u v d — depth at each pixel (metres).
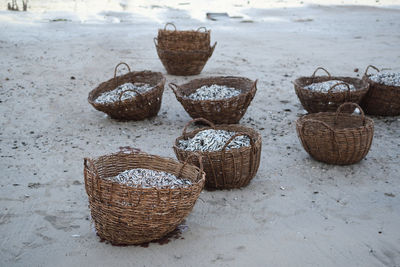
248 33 9.12
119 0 13.82
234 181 4.64
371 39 8.49
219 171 4.60
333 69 7.03
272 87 6.46
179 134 5.43
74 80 6.61
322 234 4.34
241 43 8.34
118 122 5.64
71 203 4.57
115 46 8.02
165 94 6.30
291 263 4.16
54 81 6.56
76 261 4.16
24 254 4.20
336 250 4.23
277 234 4.34
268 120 5.69
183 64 6.78
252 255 4.21
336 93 5.38
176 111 5.90
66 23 9.83
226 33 9.09
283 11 12.30
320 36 8.78
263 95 6.25
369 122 4.95
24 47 7.78
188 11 12.23
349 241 4.29
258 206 4.55
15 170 4.88
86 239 4.30
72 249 4.23
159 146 5.23
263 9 12.72
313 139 4.89
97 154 5.11
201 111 5.37
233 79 5.75
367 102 5.68
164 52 6.75
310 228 4.38
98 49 7.83
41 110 5.85
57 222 4.41
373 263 4.16
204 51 6.73
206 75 6.88
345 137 4.80
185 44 6.71
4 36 8.30
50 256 4.19
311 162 4.99
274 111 5.88
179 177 4.46
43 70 6.88
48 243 4.27
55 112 5.82
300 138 4.98
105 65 7.16
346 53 7.71
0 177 4.80
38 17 10.42
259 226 4.39
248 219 4.45
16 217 4.44
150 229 4.19
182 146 4.76
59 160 5.02
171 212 4.18
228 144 4.65
